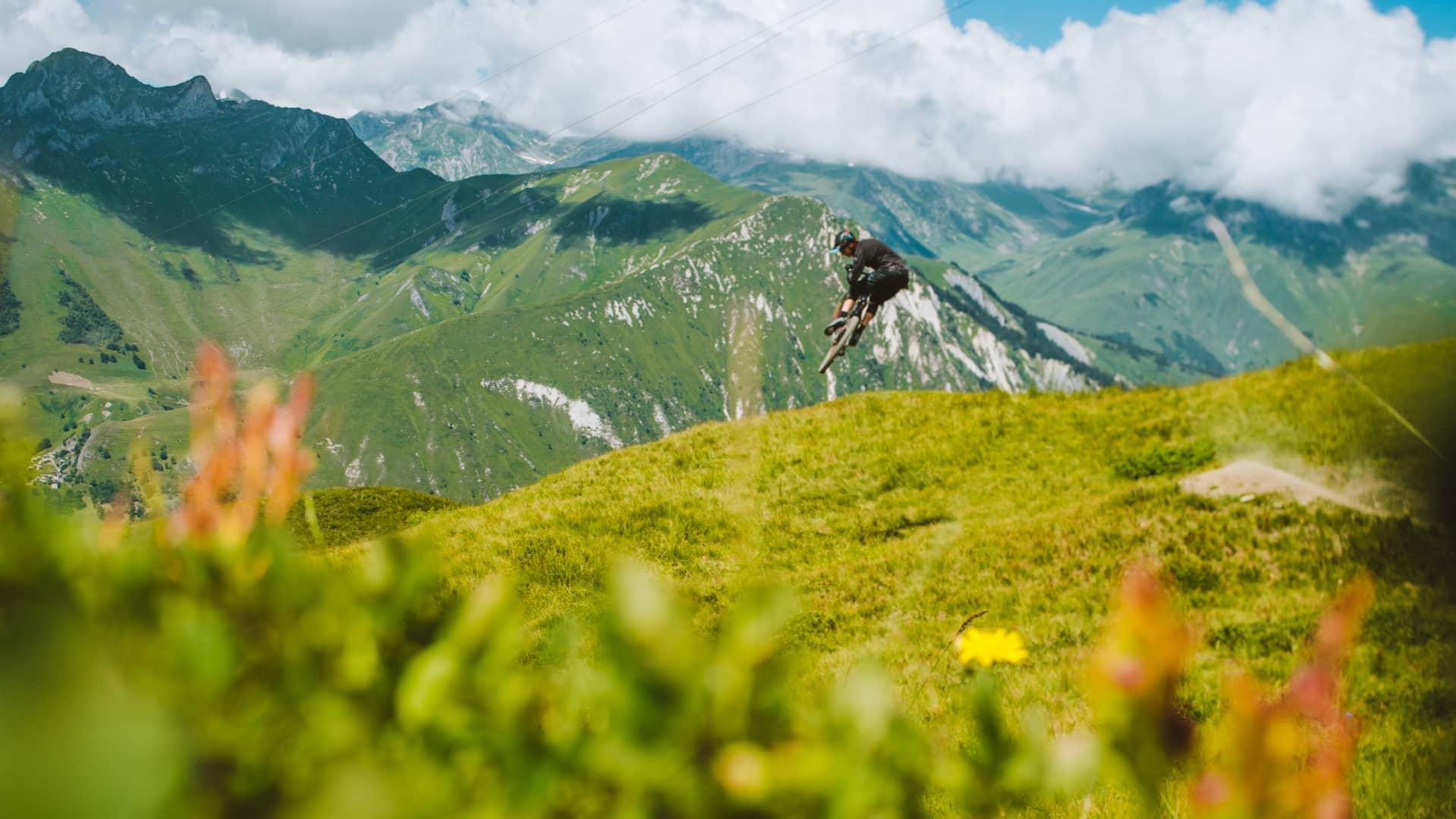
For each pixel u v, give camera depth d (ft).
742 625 4.05
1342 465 44.37
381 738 3.68
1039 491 68.80
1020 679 34.01
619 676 3.83
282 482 4.61
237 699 3.53
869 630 47.50
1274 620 37.55
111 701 2.90
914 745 4.10
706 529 69.62
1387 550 39.09
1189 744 3.67
